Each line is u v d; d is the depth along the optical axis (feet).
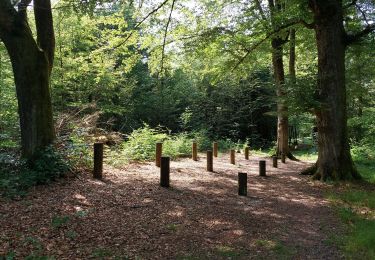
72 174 32.35
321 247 20.53
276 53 60.39
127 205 25.98
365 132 71.00
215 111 105.70
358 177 40.42
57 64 60.34
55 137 33.81
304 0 41.22
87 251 17.99
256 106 100.89
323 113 40.73
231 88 102.32
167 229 22.12
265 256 19.08
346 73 54.03
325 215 27.07
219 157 66.18
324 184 38.65
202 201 29.22
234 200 30.50
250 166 53.98
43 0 33.88
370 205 29.53
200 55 55.62
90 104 56.65
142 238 20.38
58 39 59.36
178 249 19.36
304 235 22.50
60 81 61.26
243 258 18.74
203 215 25.45
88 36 64.75
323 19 40.29
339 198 32.12
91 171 34.94
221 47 52.95
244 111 104.37
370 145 67.77
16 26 31.65
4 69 50.42
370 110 65.21
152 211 25.26
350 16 47.96
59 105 63.16
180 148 64.03
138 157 49.70
